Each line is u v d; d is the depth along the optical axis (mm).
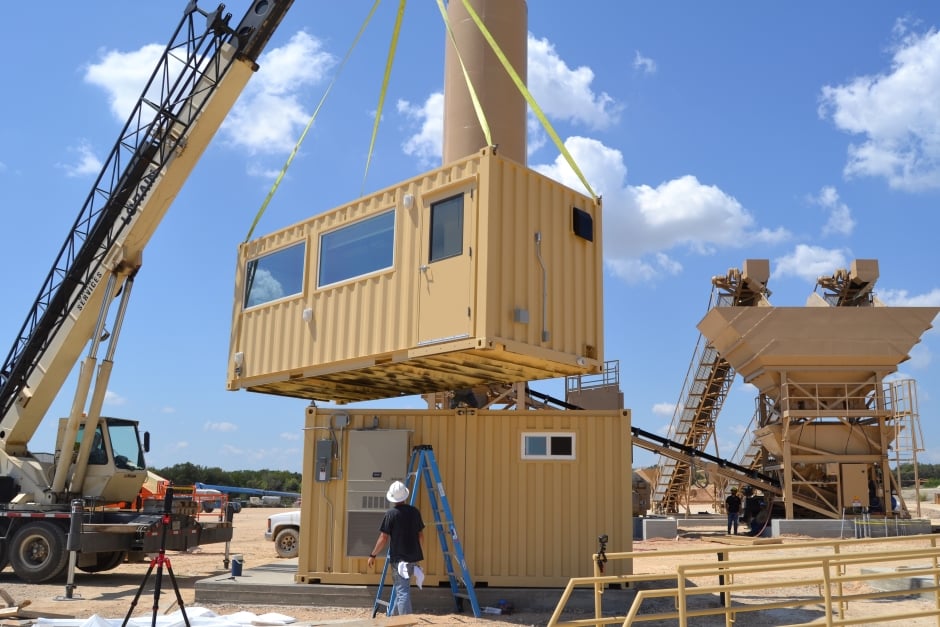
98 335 18312
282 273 15281
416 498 13406
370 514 13648
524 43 21984
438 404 23062
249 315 15852
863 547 22844
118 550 17422
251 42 17922
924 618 12406
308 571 13750
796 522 27781
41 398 19297
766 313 30031
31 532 17719
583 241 13578
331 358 13820
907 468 78250
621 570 13531
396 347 12656
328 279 14227
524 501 13734
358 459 13844
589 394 36438
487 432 13945
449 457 13844
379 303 13141
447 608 13070
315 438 14188
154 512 17875
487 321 11359
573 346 12992
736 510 30719
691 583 15891
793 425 30891
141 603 14438
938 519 36312
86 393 18219
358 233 13836
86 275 18891
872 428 30781
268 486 88250
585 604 13109
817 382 30781
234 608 13281
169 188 18469
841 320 29750
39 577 17484
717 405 36656
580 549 13562
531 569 13523
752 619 12562
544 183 12883
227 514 21297
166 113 18250
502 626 11703
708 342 34844
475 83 21172
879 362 30219
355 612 12969
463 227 11992
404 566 10953
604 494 13688
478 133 21062
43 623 10852
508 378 15031
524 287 12133
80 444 18953
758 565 10680
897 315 29516
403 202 13031
